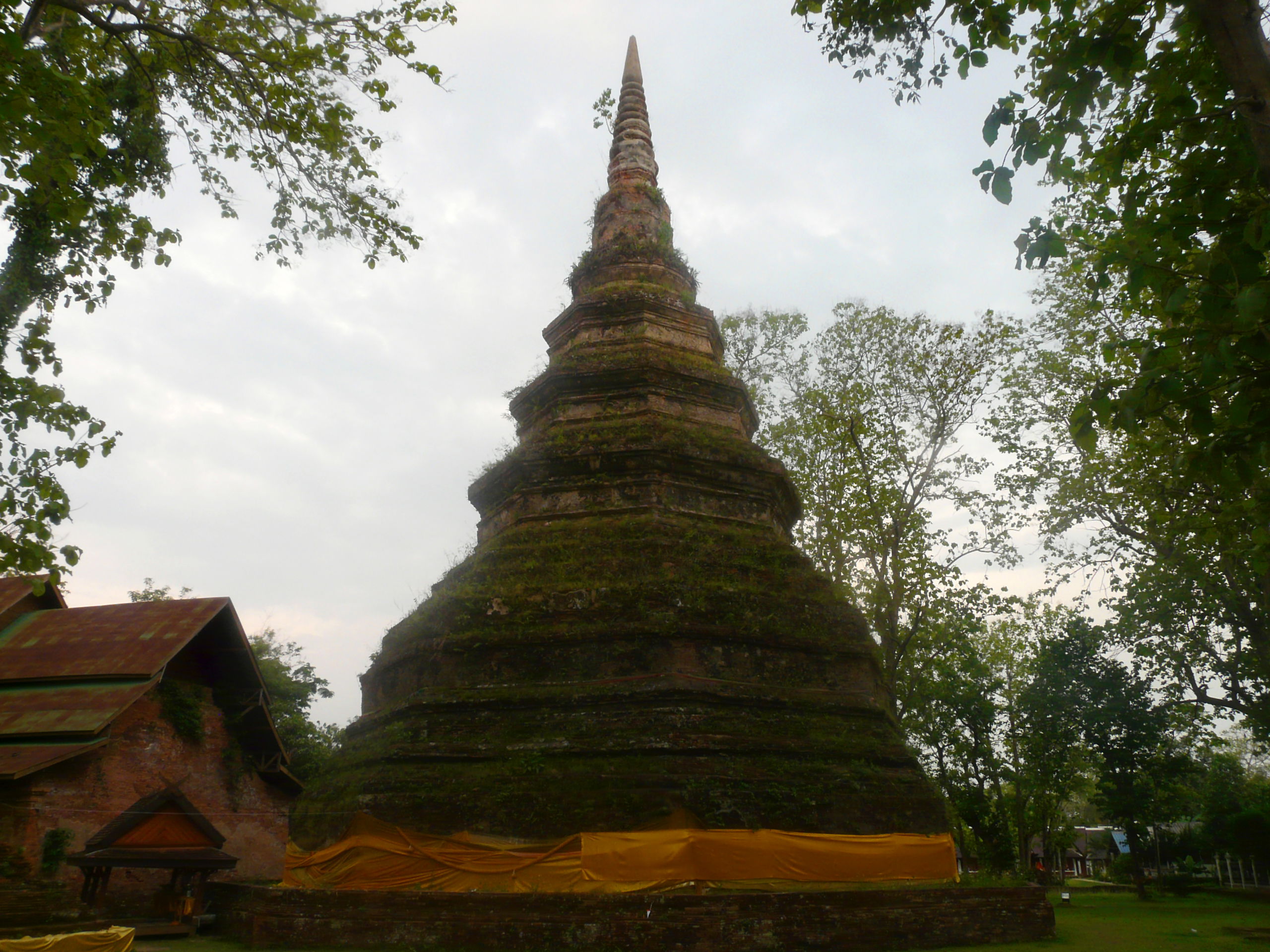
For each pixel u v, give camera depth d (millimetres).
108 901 25109
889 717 15609
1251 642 25500
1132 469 20828
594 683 14375
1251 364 7801
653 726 13555
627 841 12414
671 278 21250
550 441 17844
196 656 29781
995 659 37312
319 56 13422
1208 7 7668
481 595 15758
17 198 10891
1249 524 13133
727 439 18422
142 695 25391
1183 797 44562
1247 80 7473
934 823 14023
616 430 17672
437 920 12211
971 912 12812
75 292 13039
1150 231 8719
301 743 39625
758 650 15055
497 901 12125
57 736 24125
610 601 15055
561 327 20906
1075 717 34719
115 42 13078
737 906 11836
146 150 13938
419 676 15258
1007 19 9320
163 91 13766
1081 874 72125
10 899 21672
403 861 13016
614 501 17031
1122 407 7785
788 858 12695
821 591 16375
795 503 19516
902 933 12320
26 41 10586
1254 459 7613
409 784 13586
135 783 26000
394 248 15109
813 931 11938
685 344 20125
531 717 14109
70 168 9898
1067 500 25125
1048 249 8703
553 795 13000
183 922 22891
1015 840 42250
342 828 13820
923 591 24906
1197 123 9062
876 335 27469
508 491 18031
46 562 11438
